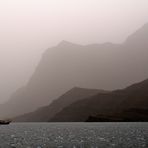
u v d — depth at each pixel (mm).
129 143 39812
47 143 44281
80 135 60906
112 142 42375
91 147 36938
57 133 70875
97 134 61969
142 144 37969
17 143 45438
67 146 39125
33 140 51062
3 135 67562
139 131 66688
